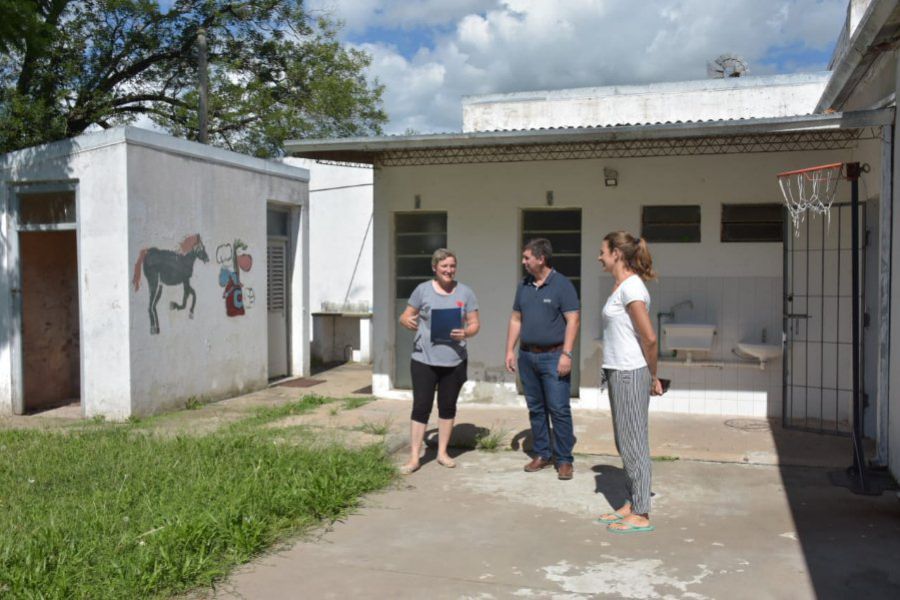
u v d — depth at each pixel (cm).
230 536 480
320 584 430
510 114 1354
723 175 875
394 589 423
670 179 892
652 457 702
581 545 489
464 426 827
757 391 868
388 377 1003
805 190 838
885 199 638
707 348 858
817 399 840
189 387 978
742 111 1267
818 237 833
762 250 866
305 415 894
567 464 645
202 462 651
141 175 890
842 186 825
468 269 964
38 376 1015
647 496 512
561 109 1332
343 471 625
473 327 681
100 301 888
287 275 1266
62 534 474
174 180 947
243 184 1091
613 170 899
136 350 887
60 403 1034
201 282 1000
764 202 863
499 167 949
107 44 1823
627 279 510
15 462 669
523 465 693
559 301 639
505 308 952
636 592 416
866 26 595
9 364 970
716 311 882
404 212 994
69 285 1069
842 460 681
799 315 814
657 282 898
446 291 673
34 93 1678
